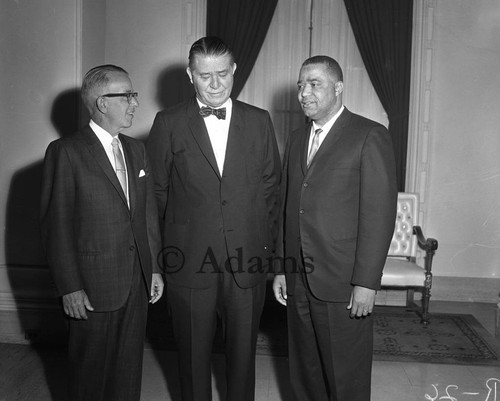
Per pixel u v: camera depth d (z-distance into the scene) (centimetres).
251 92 553
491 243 545
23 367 378
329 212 255
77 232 252
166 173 281
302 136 274
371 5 529
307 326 271
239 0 533
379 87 537
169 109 280
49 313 421
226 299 273
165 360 390
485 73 533
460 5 529
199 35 529
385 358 399
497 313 448
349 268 255
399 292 546
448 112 538
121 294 255
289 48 550
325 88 249
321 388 279
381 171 248
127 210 257
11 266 427
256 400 332
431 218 547
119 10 529
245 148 271
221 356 399
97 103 253
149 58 531
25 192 425
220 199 267
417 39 532
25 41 419
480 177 541
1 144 424
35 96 421
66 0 417
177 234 272
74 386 262
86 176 250
